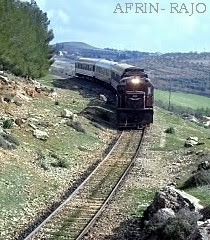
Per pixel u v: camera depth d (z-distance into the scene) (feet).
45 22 290.35
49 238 66.03
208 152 128.16
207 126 288.51
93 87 282.36
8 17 197.16
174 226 61.93
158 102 411.54
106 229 70.79
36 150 115.55
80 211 78.95
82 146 134.00
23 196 84.79
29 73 226.17
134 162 120.16
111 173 107.34
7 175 91.30
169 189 73.77
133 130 170.40
